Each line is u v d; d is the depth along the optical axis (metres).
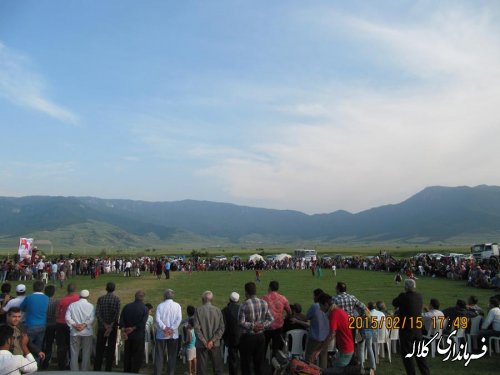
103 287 36.06
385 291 31.92
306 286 36.34
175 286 37.16
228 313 10.56
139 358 10.29
